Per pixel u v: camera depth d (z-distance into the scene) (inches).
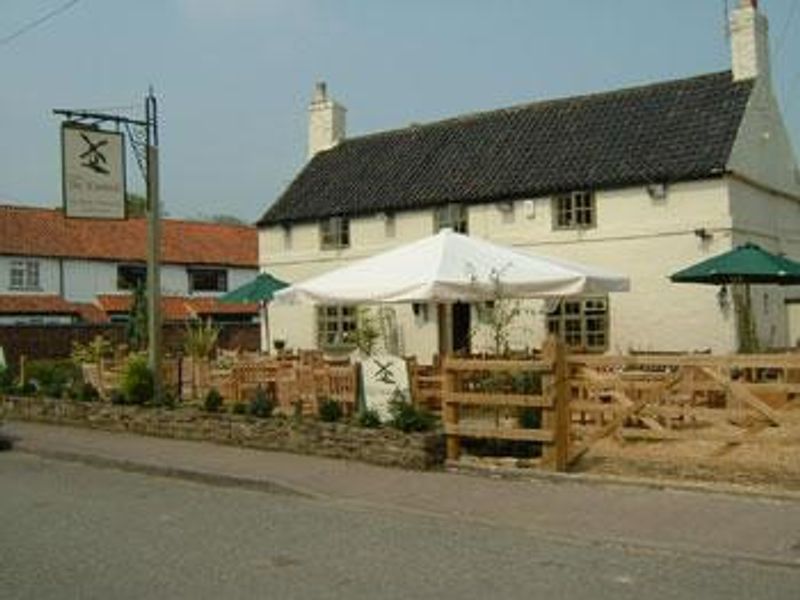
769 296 956.6
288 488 448.5
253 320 1866.4
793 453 447.5
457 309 1003.3
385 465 486.6
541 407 445.4
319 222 1149.1
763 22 973.8
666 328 895.7
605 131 991.6
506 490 417.7
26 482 495.8
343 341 1109.7
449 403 475.2
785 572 290.7
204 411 603.2
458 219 1032.8
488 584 283.7
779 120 1016.9
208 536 357.1
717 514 355.6
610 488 410.0
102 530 370.3
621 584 280.7
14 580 297.7
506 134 1076.5
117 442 609.9
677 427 510.6
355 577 294.8
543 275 571.5
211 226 2010.3
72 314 1651.1
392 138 1194.0
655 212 908.0
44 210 1782.7
